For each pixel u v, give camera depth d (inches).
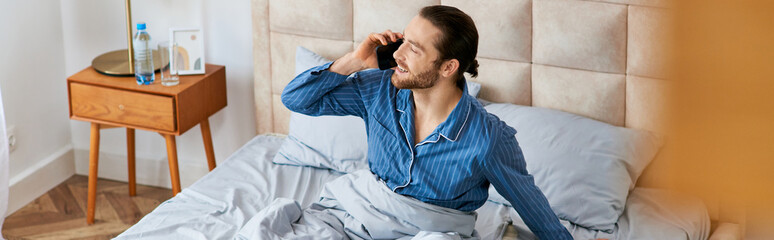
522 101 95.6
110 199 121.9
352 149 92.2
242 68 113.0
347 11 99.8
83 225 113.9
